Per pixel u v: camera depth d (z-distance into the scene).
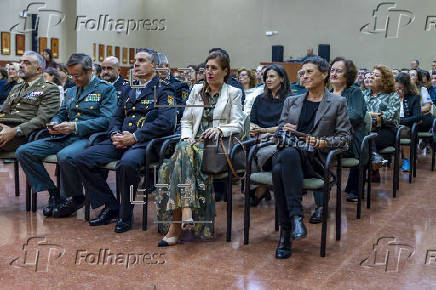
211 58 2.98
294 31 12.48
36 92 3.76
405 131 4.86
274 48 12.11
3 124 3.73
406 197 4.16
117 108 3.44
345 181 4.91
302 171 2.66
